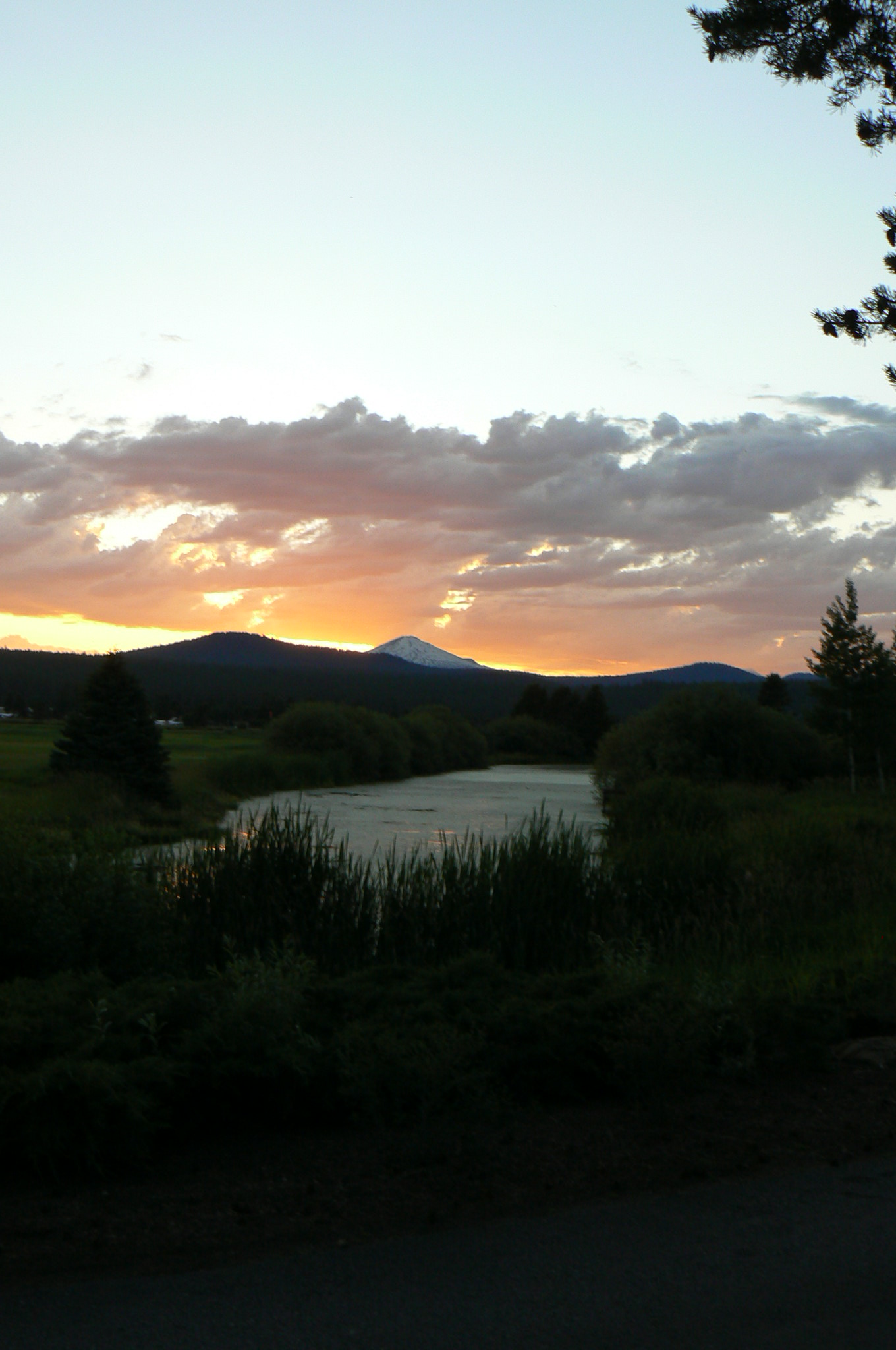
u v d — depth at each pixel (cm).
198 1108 557
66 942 754
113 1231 439
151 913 829
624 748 5869
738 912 1265
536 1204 472
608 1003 666
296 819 1092
